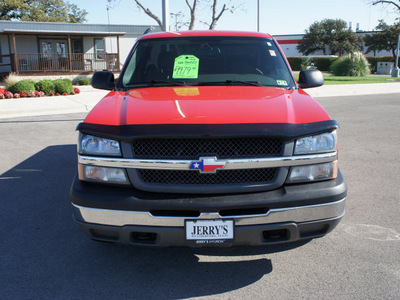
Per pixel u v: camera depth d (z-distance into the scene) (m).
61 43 28.48
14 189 4.83
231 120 2.57
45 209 4.19
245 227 2.50
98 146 2.61
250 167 2.51
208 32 4.17
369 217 3.86
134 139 2.54
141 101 3.00
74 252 3.24
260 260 3.06
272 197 2.49
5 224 3.80
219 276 2.84
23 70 26.06
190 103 2.87
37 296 2.62
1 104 12.61
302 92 3.40
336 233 3.52
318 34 62.59
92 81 3.95
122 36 30.36
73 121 9.90
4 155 6.49
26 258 3.14
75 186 2.66
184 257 3.12
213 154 2.49
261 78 3.65
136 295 2.62
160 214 2.52
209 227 2.48
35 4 47.12
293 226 2.54
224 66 3.76
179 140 2.52
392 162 5.89
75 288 2.71
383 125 9.06
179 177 2.54
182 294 2.63
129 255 3.17
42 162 6.06
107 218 2.55
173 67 3.77
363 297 2.55
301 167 2.59
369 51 61.34
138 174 2.56
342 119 9.93
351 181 5.00
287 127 2.57
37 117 10.66
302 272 2.87
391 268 2.90
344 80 25.19
